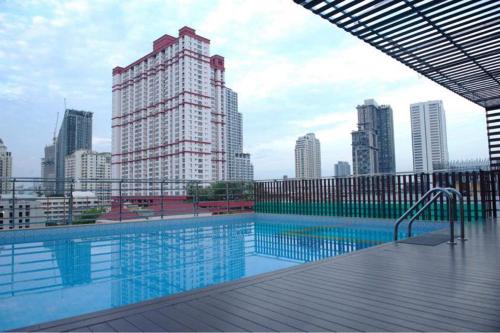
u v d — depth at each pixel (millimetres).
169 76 54938
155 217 9805
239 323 1956
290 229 8742
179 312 2137
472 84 6676
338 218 9516
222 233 8172
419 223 7961
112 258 5434
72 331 1850
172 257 5520
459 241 4727
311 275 3031
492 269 3188
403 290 2564
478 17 3824
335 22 3930
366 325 1910
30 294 3605
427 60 5164
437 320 1971
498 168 8562
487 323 1919
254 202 11953
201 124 53531
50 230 7480
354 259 3695
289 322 1965
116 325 1931
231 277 4324
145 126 58938
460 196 4707
